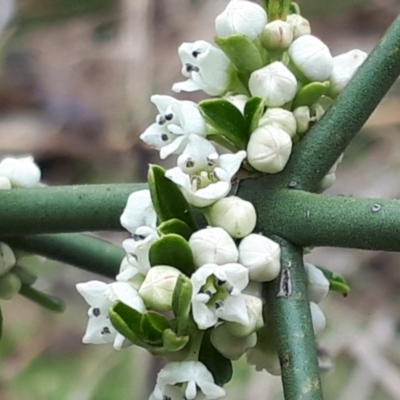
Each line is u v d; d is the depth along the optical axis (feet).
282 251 0.20
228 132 0.20
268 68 0.20
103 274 0.25
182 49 0.21
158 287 0.18
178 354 0.19
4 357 0.51
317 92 0.20
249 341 0.19
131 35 0.56
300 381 0.19
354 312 0.48
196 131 0.20
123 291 0.19
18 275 0.25
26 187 0.23
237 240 0.19
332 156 0.20
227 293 0.18
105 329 0.19
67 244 0.24
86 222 0.22
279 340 0.19
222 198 0.19
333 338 0.46
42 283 0.53
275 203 0.20
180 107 0.20
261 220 0.20
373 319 0.48
